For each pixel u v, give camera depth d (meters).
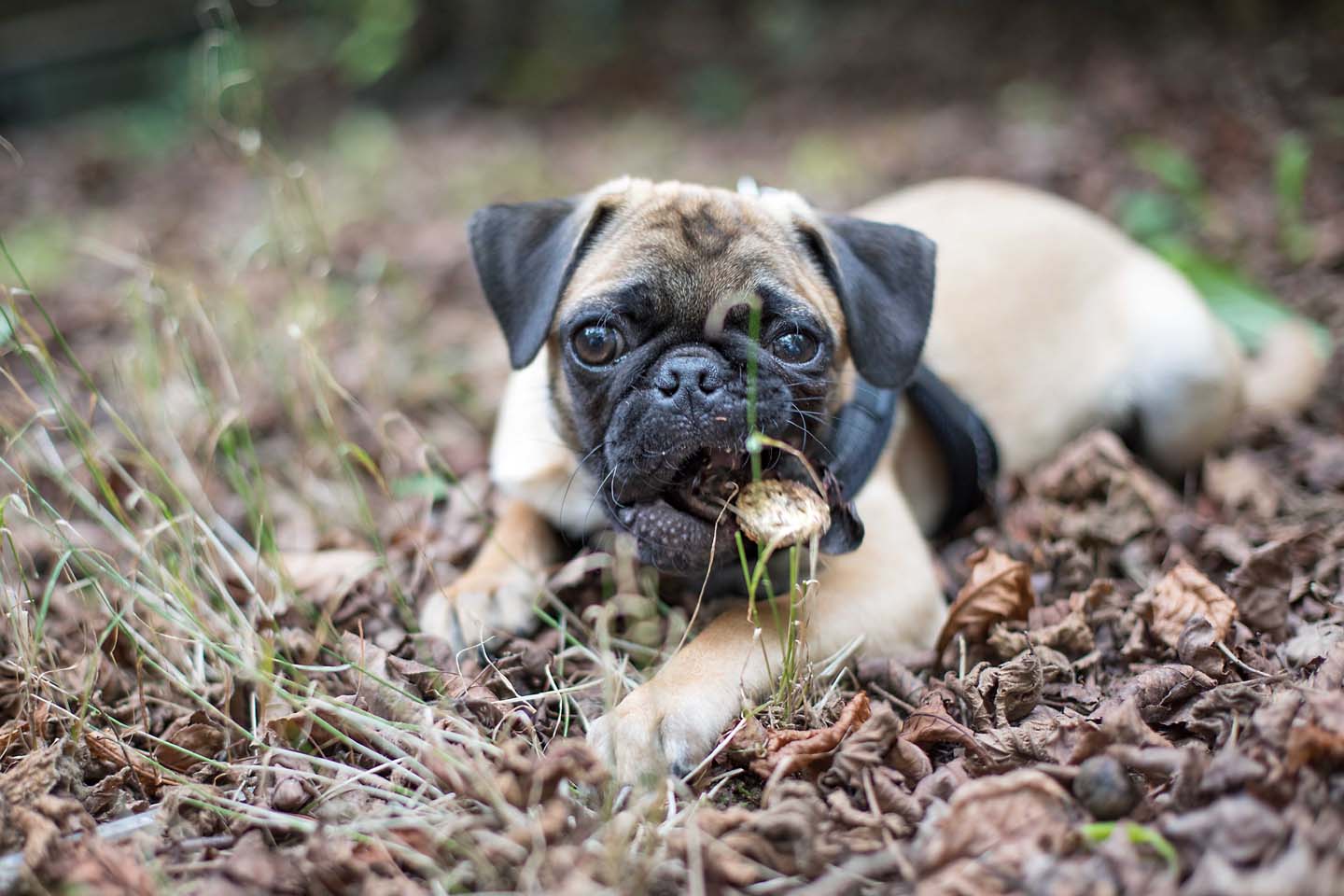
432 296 1.07
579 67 1.98
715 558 0.60
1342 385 0.85
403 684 0.59
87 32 1.94
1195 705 0.56
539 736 0.57
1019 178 1.23
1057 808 0.50
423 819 0.51
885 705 0.55
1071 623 0.61
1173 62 1.55
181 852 0.51
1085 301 0.81
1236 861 0.47
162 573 0.59
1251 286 0.92
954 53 1.80
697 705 0.56
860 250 0.64
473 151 1.64
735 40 2.04
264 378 0.84
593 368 0.60
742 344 0.59
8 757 0.56
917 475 0.73
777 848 0.50
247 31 2.11
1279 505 0.72
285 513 0.74
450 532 0.72
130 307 0.79
